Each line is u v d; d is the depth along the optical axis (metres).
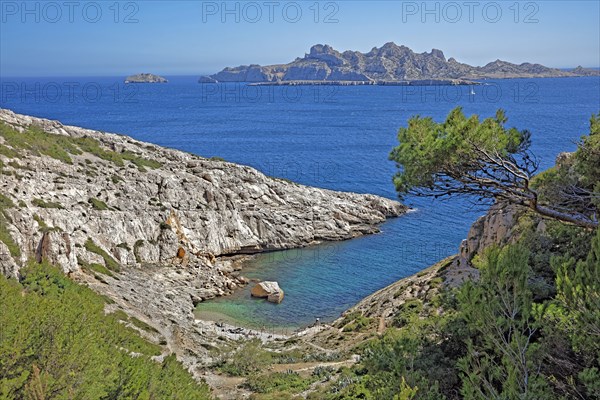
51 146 71.62
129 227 63.97
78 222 58.16
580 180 20.67
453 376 16.36
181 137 189.88
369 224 87.44
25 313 19.17
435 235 81.81
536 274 20.56
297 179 119.62
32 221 50.38
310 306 57.00
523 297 14.12
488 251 15.87
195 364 37.25
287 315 54.59
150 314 47.78
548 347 13.62
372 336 40.19
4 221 48.00
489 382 13.73
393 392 14.30
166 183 75.00
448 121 20.92
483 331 14.27
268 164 137.50
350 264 70.81
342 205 90.12
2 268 38.88
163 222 68.12
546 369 13.60
